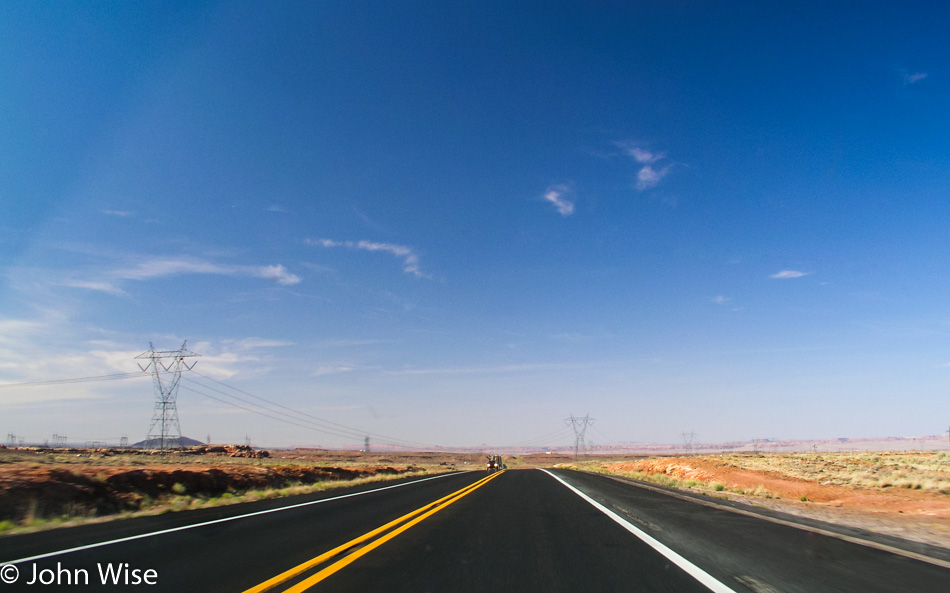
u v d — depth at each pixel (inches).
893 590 278.5
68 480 799.1
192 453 3978.8
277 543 409.4
